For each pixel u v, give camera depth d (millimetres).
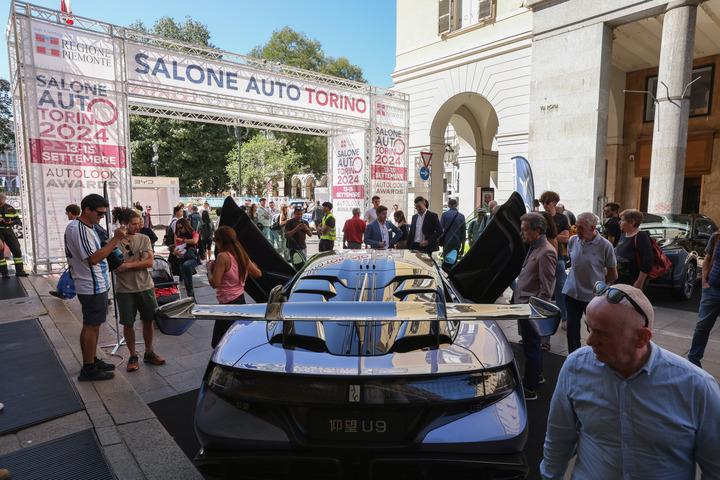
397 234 8961
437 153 16281
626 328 1246
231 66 10531
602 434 1352
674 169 9852
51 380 3961
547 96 11734
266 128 13148
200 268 10328
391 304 1974
